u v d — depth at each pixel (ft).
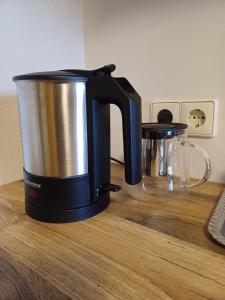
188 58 1.93
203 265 1.03
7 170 2.12
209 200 1.66
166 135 1.55
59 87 1.21
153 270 1.01
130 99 1.20
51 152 1.29
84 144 1.34
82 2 2.50
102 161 1.44
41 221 1.40
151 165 1.73
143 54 2.16
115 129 2.48
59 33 2.36
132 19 2.17
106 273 0.99
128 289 0.91
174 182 1.80
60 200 1.34
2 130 2.04
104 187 1.48
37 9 2.16
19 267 1.04
